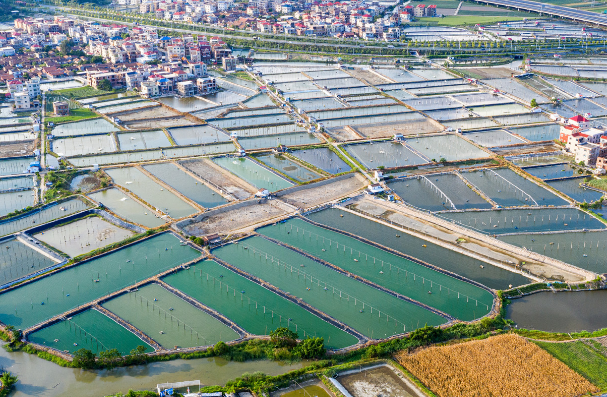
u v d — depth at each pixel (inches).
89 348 6855.3
